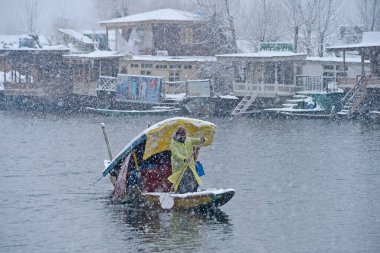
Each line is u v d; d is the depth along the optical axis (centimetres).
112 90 6084
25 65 6900
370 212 1864
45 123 4881
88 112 6109
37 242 1603
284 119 5066
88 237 1633
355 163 2742
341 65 5862
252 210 1889
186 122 1950
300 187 2228
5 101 6944
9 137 3903
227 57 5822
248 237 1620
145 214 1847
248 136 3838
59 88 6638
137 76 5878
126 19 7344
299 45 7375
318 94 5178
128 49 7225
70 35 8088
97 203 2002
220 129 4288
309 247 1544
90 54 6538
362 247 1547
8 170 2650
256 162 2798
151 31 7038
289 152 3108
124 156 1981
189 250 1516
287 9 7212
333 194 2109
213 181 2355
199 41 6944
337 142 3491
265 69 5797
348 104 5084
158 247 1539
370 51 5241
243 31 7288
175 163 1884
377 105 5091
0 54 6900
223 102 5725
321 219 1789
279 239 1606
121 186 1956
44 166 2748
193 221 1764
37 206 1975
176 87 6122
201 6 6912
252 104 5759
